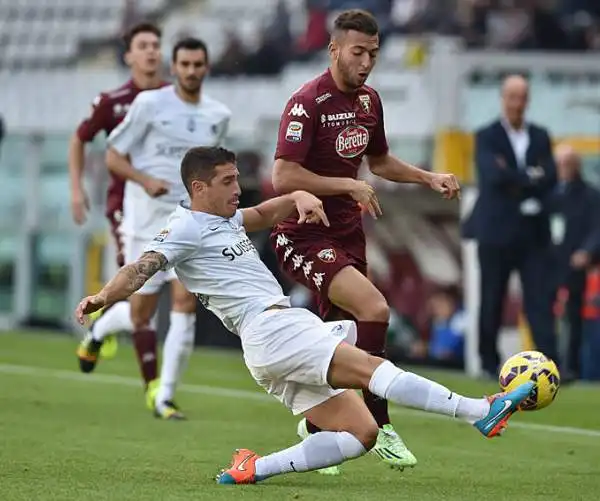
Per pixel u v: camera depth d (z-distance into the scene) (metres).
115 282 20.47
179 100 33.38
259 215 22.02
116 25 76.25
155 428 29.44
